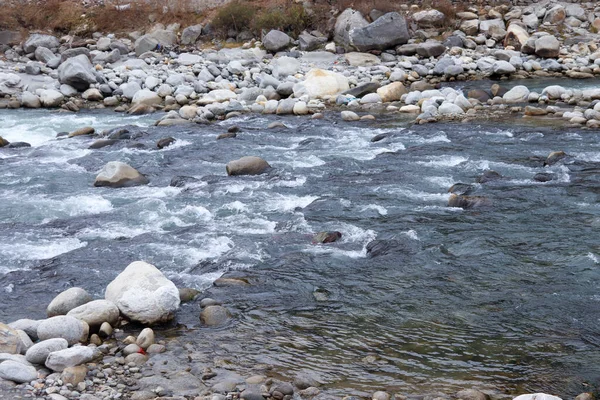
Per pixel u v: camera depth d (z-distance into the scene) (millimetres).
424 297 8992
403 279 9547
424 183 13930
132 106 22797
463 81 25312
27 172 15297
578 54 27859
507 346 7727
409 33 29766
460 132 17938
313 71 23984
